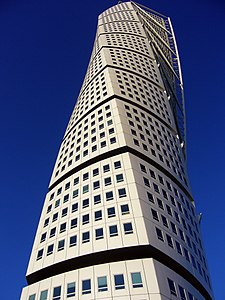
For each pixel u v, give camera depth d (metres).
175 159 63.97
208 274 48.75
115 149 54.06
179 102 102.75
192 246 47.28
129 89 75.44
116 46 100.19
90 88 80.19
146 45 108.44
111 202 44.94
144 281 35.09
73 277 37.72
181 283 38.16
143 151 56.19
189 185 63.47
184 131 90.88
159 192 49.41
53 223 47.84
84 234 42.28
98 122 63.50
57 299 36.41
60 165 61.56
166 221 45.25
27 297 38.94
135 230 40.34
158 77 91.25
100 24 121.75
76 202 48.31
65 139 70.50
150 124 66.38
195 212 56.25
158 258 40.44
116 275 36.19
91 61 100.12
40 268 41.91
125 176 48.28
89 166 53.62
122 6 147.38
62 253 41.62
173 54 126.31
